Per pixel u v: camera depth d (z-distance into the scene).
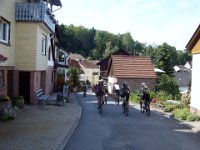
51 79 33.97
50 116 17.59
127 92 21.23
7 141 11.27
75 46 144.75
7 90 20.77
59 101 23.88
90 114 20.77
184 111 20.02
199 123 17.39
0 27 17.84
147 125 16.59
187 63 125.00
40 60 22.81
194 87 20.72
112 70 45.84
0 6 17.05
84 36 151.00
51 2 29.14
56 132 13.27
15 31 20.80
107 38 157.12
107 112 22.27
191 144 12.17
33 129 13.60
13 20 20.23
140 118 19.50
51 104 23.45
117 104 29.17
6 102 16.00
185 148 11.46
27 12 20.67
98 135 13.38
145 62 43.97
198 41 20.19
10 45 19.66
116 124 16.64
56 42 38.19
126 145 11.62
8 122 15.02
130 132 14.35
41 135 12.50
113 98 37.84
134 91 39.34
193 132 14.84
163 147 11.51
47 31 25.78
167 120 18.80
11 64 20.12
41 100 21.94
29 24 20.89
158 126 16.34
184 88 70.75
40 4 20.73
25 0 22.66
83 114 20.58
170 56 64.38
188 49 21.75
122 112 22.52
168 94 36.56
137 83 42.19
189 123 17.36
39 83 24.84
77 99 34.31
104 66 63.69
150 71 43.03
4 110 15.73
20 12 20.67
